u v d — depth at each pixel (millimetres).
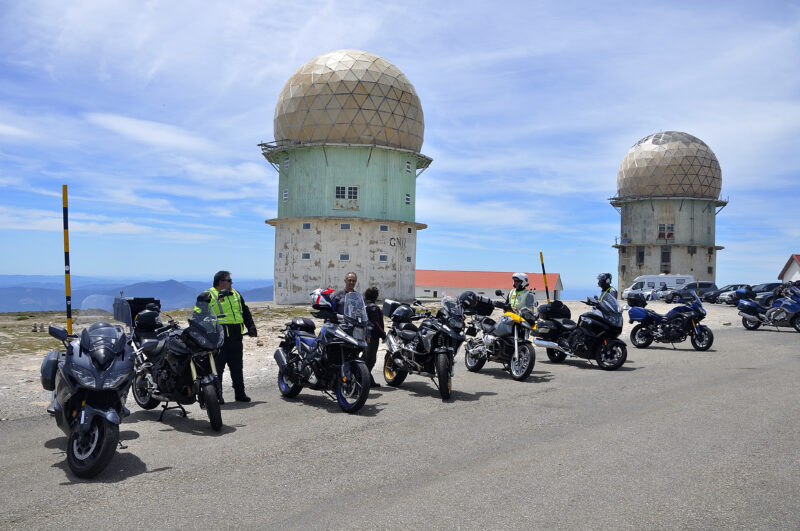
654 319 14766
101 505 4375
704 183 59812
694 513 4188
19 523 4051
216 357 7641
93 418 5273
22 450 5809
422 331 8812
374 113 35969
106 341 5477
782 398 8375
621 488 4680
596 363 12305
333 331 7668
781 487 4723
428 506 4305
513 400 8312
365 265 36781
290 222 37875
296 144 36812
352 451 5742
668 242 60250
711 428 6637
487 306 11031
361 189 36781
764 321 19734
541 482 4820
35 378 9414
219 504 4375
